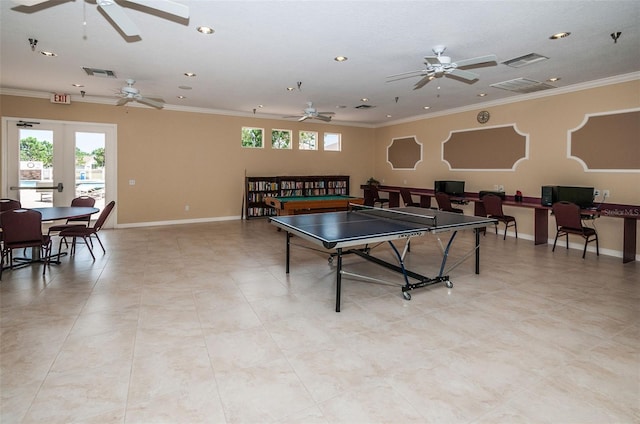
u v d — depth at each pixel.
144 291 3.64
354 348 2.52
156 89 6.09
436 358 2.39
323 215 4.68
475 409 1.87
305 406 1.89
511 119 6.59
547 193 5.74
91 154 7.06
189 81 5.52
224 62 4.54
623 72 4.90
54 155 6.74
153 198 7.68
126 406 1.87
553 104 5.92
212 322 2.92
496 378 2.16
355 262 4.82
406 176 9.23
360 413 1.84
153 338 2.63
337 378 2.15
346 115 8.66
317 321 2.97
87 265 4.59
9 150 6.37
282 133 9.25
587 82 5.39
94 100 6.93
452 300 3.46
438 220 4.18
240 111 8.34
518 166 6.53
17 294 3.51
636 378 2.16
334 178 9.62
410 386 2.07
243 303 3.34
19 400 1.90
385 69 4.81
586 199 5.34
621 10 3.04
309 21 3.28
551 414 1.83
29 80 5.60
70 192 6.91
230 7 3.01
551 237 6.07
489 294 3.63
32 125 6.50
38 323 2.86
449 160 7.95
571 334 2.74
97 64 4.66
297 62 4.52
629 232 4.87
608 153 5.25
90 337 2.63
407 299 3.46
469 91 6.07
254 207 8.72
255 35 3.62
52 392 1.98
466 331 2.79
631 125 4.98
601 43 3.81
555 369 2.26
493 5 2.96
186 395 1.97
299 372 2.21
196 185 8.11
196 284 3.88
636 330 2.81
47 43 3.91
